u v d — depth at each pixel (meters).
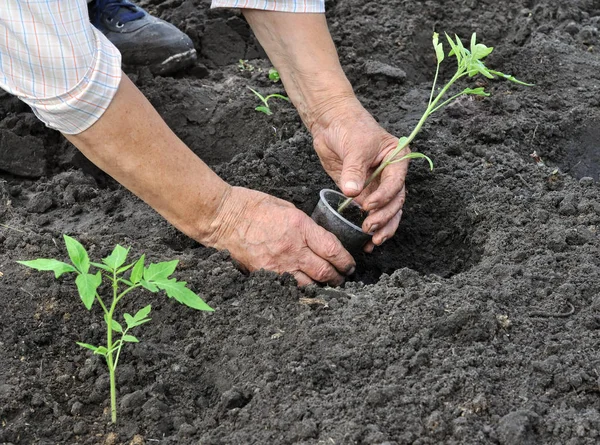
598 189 1.37
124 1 1.59
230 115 1.54
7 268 1.23
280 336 1.15
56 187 1.40
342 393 1.09
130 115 1.13
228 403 1.09
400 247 1.38
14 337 1.16
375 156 1.28
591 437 1.04
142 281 1.06
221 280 1.21
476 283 1.21
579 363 1.11
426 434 1.05
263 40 1.32
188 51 1.60
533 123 1.52
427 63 1.68
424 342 1.13
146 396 1.11
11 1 1.05
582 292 1.19
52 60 1.08
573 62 1.64
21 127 1.47
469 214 1.34
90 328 1.17
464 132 1.50
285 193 1.38
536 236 1.28
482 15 1.74
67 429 1.08
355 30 1.68
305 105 1.33
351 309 1.17
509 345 1.13
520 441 1.04
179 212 1.20
